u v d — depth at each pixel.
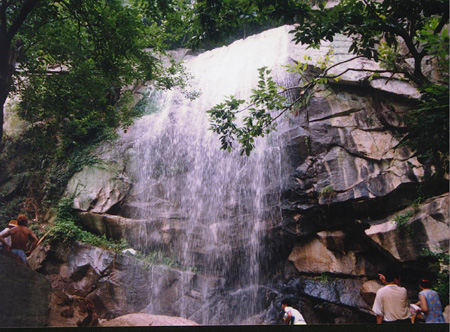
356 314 9.16
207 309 10.74
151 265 10.84
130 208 11.91
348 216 10.02
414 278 8.76
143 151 12.44
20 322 5.45
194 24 6.25
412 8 5.71
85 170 11.57
